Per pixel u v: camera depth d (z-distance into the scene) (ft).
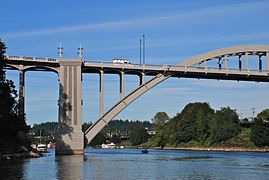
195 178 170.71
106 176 171.12
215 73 353.51
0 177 161.07
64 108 318.65
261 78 371.56
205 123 642.22
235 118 642.22
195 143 649.61
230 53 359.25
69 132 318.45
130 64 330.34
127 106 332.39
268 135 544.62
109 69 328.90
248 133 587.68
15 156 283.18
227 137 598.75
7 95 298.56
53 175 171.12
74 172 184.85
